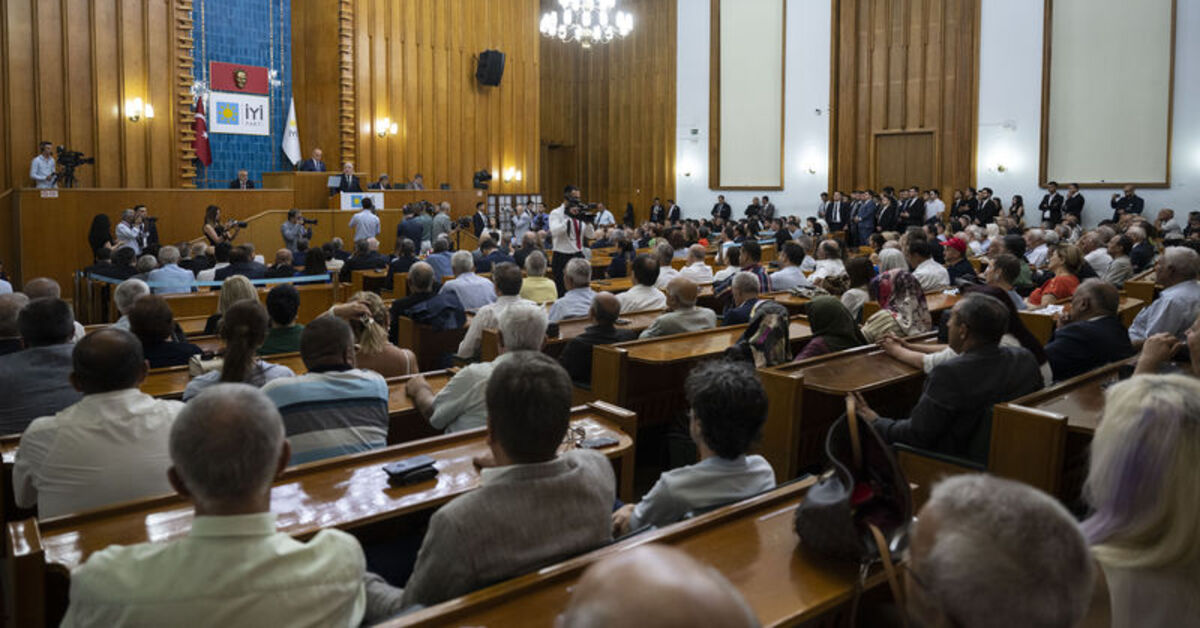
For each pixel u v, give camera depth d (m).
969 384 3.51
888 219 18.00
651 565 0.76
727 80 22.02
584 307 6.54
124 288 5.52
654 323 5.69
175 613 1.64
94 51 14.35
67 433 2.63
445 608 1.72
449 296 6.70
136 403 2.73
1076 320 4.59
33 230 12.14
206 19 16.30
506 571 1.93
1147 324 5.52
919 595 1.13
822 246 8.13
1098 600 1.62
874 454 1.94
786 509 2.32
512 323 3.65
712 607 0.72
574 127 25.44
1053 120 17.33
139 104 14.88
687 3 22.62
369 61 18.25
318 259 8.60
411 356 4.46
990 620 1.03
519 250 10.96
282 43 17.48
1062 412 3.49
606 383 4.74
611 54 24.47
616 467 3.21
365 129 18.19
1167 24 16.03
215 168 16.58
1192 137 15.88
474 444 3.08
